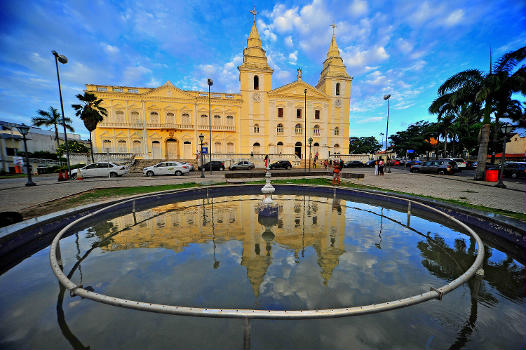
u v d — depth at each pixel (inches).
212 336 70.1
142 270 110.7
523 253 132.7
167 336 69.7
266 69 1311.5
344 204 282.5
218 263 117.8
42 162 1195.9
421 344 66.6
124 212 240.1
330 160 1222.9
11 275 110.8
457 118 1186.0
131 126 1169.4
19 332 71.6
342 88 1406.3
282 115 1350.9
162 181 515.5
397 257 126.3
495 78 432.1
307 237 158.7
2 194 328.5
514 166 602.5
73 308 84.4
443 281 101.3
